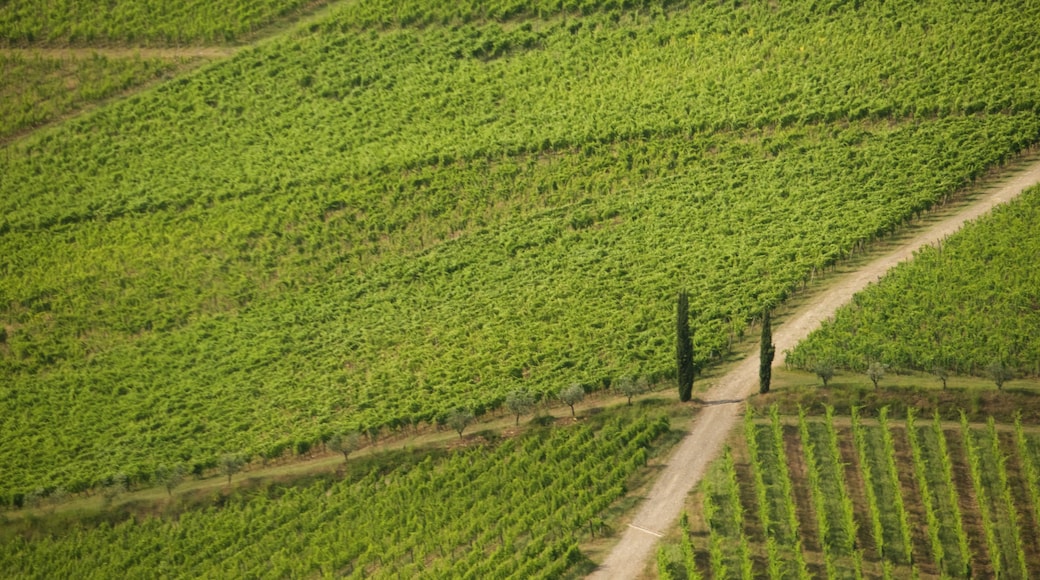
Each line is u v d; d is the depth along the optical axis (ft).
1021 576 223.30
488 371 303.89
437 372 308.81
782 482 245.45
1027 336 277.64
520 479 259.19
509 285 344.69
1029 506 236.63
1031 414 257.75
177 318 354.95
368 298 352.08
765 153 380.17
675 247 345.72
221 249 379.35
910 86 386.32
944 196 345.31
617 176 382.42
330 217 386.11
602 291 331.98
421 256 366.63
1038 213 320.91
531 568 231.71
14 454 303.48
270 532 261.85
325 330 341.21
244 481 280.51
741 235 344.69
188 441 298.56
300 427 298.15
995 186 348.79
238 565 254.88
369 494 268.41
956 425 257.96
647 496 250.16
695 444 262.67
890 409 263.29
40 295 366.63
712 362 294.25
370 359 323.78
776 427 258.57
